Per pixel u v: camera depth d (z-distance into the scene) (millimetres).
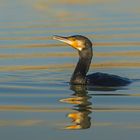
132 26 24844
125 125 11898
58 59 19422
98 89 15125
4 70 17703
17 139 11141
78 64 16203
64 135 11320
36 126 11922
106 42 21953
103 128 11727
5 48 21281
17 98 14312
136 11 28500
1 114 12922
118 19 26531
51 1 32688
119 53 20188
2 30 24500
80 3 31828
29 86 15594
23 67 18156
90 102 13820
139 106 13367
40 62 18922
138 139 11023
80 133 11453
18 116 12742
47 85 15711
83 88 15281
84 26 25094
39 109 13266
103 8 29828
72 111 13047
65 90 15141
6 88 15359
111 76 15953
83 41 16250
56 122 12242
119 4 31094
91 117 12547
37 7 30359
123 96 14312
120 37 22719
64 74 17234
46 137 11234
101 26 25016
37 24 25750
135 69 17781
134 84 15547
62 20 26734
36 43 22125
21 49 21047
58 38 16438
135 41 22000
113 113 12789
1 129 11781
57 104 13688
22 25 25484
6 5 30844
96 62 19203
